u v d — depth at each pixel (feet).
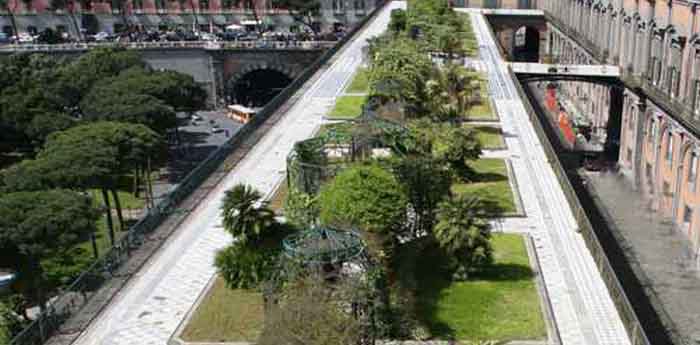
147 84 319.88
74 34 483.51
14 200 193.47
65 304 124.26
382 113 189.78
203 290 128.98
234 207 128.67
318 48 433.07
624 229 216.13
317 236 110.42
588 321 118.32
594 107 330.75
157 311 122.52
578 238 148.97
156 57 435.94
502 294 126.00
